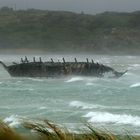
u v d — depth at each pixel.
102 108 80.12
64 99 96.00
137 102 91.38
